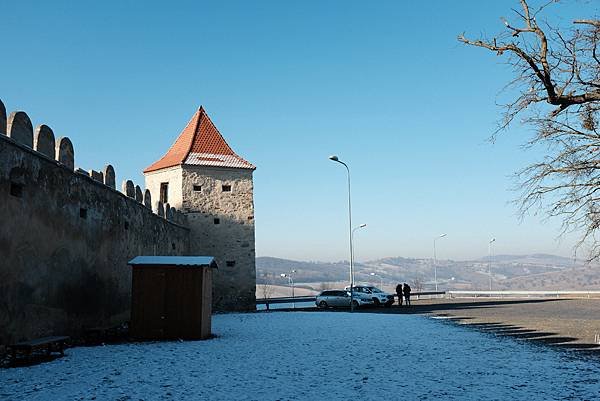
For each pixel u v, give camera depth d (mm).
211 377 9984
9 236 12641
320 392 8758
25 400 8031
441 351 13250
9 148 12766
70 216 16031
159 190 33469
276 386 9211
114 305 19484
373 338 16219
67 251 15758
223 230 32625
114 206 19750
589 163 10766
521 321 20891
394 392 8734
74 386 9070
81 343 15742
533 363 11141
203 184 32656
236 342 15453
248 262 32844
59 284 15172
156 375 10141
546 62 8984
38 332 13844
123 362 11695
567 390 8570
